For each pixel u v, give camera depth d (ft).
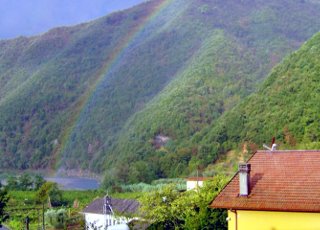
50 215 282.56
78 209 323.37
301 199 107.76
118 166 618.44
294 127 422.41
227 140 510.99
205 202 149.48
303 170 115.34
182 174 530.68
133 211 234.17
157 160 584.81
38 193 397.80
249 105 513.86
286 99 466.70
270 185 113.50
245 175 112.78
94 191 454.81
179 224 172.55
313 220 105.40
